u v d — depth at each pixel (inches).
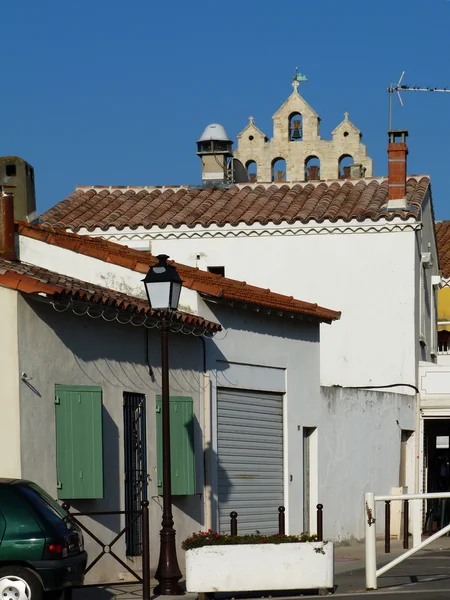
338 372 2171.5
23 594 938.7
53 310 1179.3
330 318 1808.6
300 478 1736.0
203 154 2613.2
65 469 1178.0
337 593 1148.5
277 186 2421.3
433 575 1295.5
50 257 1494.8
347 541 1871.3
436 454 2438.5
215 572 1120.2
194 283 1472.7
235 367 1568.7
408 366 2153.1
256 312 1621.6
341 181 2407.7
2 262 1278.3
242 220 2198.6
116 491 1277.1
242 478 1579.7
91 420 1216.8
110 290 1386.6
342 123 4109.3
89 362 1243.8
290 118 4183.1
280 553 1128.8
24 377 1119.6
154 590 1175.0
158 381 1392.7
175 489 1384.1
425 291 2405.3
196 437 1456.7
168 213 2282.2
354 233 2178.9
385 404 2036.2
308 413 1771.7
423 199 2329.0
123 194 2442.2
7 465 1104.2
